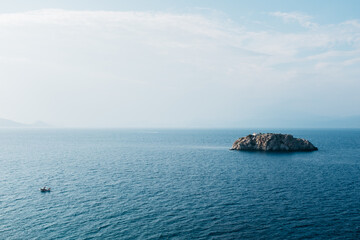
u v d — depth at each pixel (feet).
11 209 155.43
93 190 196.85
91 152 463.83
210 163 330.54
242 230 126.41
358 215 144.77
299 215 145.48
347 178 239.50
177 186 209.36
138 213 148.77
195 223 134.82
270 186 209.46
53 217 143.02
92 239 117.80
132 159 370.32
